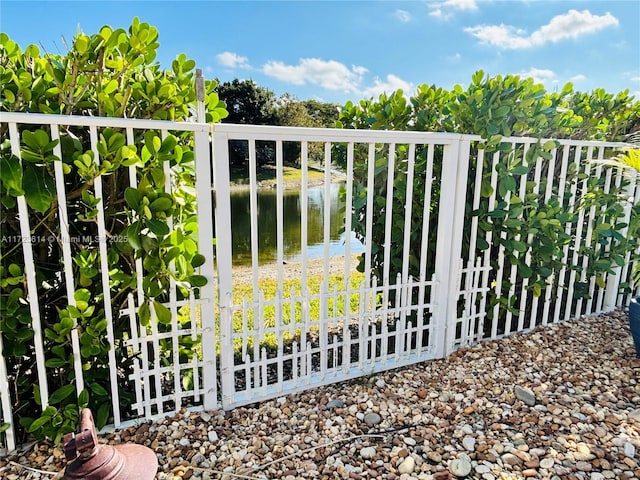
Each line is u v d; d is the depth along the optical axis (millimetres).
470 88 3123
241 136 2150
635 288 4121
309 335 3525
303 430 2254
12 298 1864
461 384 2701
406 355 2934
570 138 3543
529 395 2537
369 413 2393
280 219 2373
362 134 2467
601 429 2227
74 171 2084
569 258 3758
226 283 2264
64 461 1957
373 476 1912
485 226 3057
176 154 2018
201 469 1943
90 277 2025
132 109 2160
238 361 3102
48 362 1982
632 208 3645
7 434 1997
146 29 2016
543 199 3395
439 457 2025
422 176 3119
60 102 1978
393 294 3438
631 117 3795
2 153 1818
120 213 2072
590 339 3328
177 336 2246
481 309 3232
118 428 2188
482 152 2936
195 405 2438
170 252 2057
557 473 1907
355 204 3014
